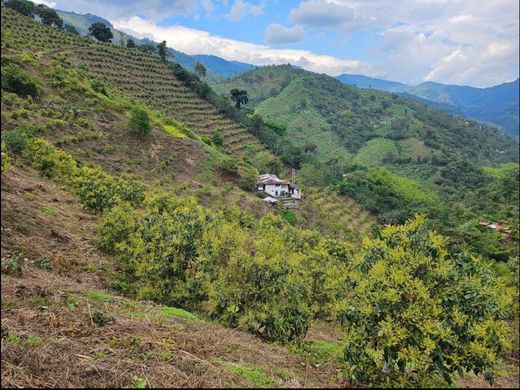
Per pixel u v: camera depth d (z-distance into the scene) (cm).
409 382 555
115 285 898
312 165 6181
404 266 572
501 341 557
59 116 3481
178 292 834
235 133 6488
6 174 1573
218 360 493
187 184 3656
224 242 786
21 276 697
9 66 3625
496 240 3728
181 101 6562
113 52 6931
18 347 410
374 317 550
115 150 3612
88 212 1645
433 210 4728
